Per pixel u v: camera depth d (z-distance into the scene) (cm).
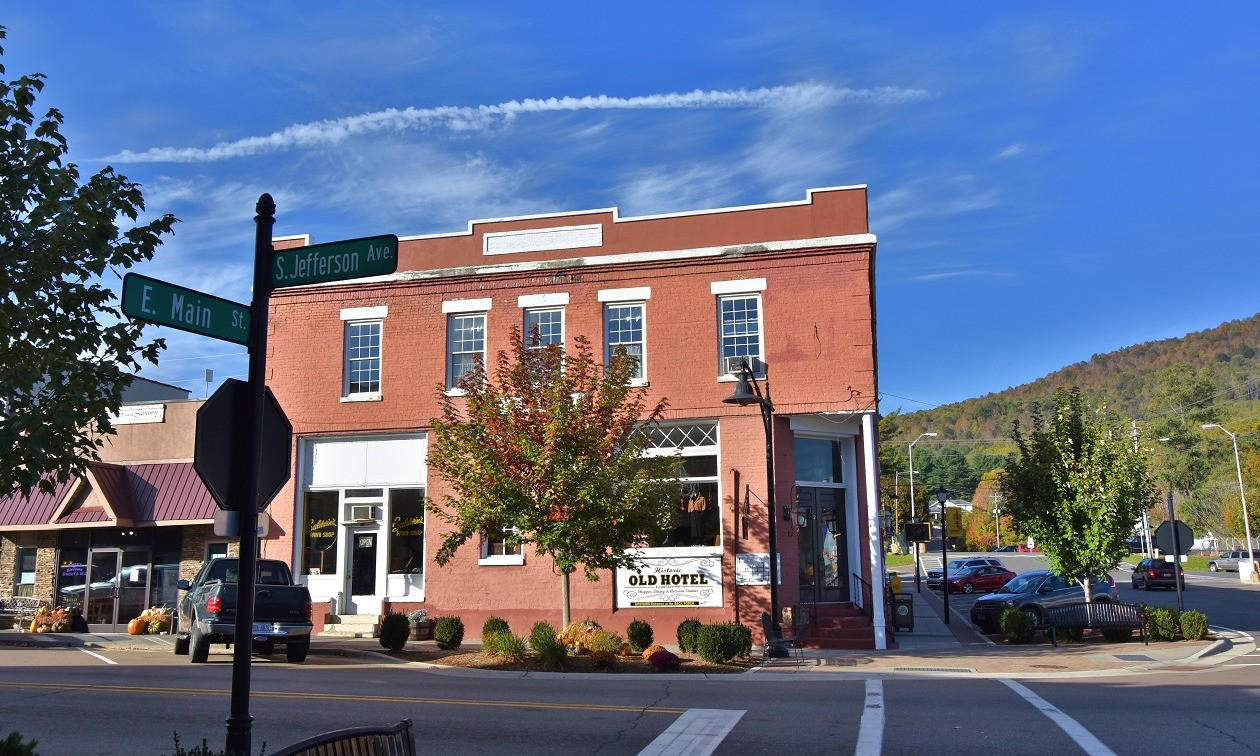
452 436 1967
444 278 2425
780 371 2233
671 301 2311
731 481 2209
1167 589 4700
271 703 1249
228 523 652
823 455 2372
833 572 2338
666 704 1270
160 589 2628
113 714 1163
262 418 684
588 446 1839
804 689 1443
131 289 625
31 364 736
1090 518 2386
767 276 2273
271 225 732
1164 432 10119
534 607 2245
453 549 1880
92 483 2598
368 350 2466
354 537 2416
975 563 4662
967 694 1378
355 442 2441
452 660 1812
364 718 1146
